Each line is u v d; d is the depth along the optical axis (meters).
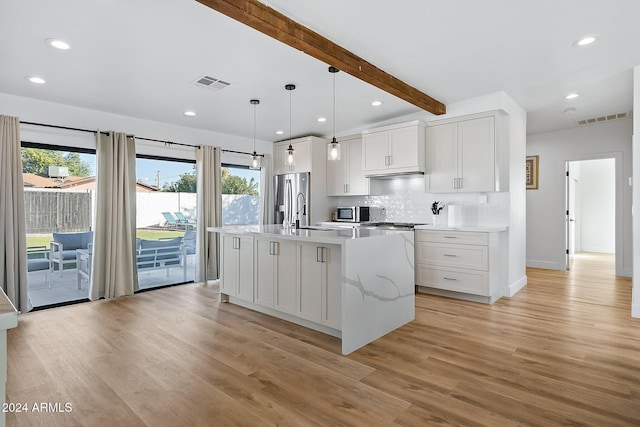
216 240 5.35
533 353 2.53
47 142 3.94
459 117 4.27
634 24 2.47
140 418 1.79
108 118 4.41
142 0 2.11
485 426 1.70
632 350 2.55
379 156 4.85
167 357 2.52
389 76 3.35
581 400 1.91
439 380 2.16
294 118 4.86
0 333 0.75
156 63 3.02
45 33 2.49
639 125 3.18
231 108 4.34
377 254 2.88
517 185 4.38
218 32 2.51
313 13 2.31
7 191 3.52
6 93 3.67
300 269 3.09
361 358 2.49
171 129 5.03
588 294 4.20
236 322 3.29
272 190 6.34
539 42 2.74
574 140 5.63
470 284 3.91
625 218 5.16
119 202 4.34
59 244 4.43
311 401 1.94
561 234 5.79
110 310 3.70
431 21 2.42
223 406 1.90
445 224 4.74
